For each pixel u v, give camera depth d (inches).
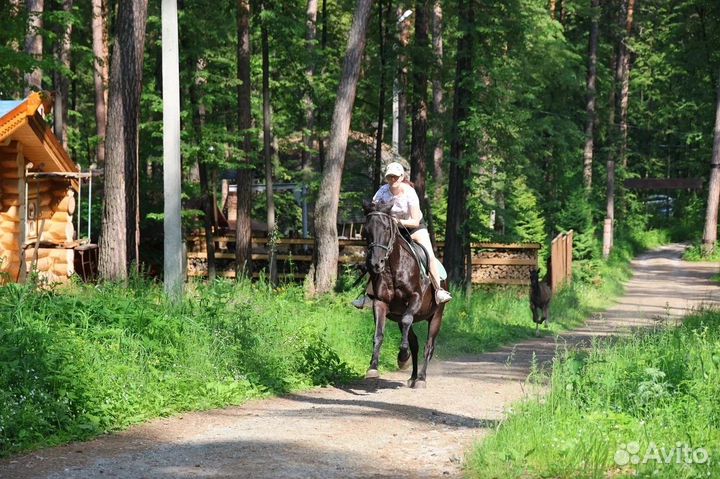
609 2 2287.2
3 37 890.1
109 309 492.1
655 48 2719.0
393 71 1175.6
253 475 293.9
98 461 311.7
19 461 310.5
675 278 1860.2
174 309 541.6
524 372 614.5
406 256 485.4
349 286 894.4
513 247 1288.1
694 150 2960.1
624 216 2785.4
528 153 1425.9
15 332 398.3
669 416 341.1
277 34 1156.5
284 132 1503.4
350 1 1603.1
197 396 436.5
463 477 296.8
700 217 3019.2
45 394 366.0
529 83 1706.4
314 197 1459.2
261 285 711.1
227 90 1391.5
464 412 441.7
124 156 745.6
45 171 874.8
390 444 351.9
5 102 802.8
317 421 398.3
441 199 1577.3
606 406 357.4
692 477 273.0
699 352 462.9
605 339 777.6
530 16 1254.3
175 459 316.8
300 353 560.7
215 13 1183.6
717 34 2197.3
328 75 1390.3
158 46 1254.3
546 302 952.3
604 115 2322.8
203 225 1342.3
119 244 737.0
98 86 1378.0
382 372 598.2
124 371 418.3
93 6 1339.8
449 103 1365.7
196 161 1240.8
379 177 1264.8
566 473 284.4
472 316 898.7
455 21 1187.9
